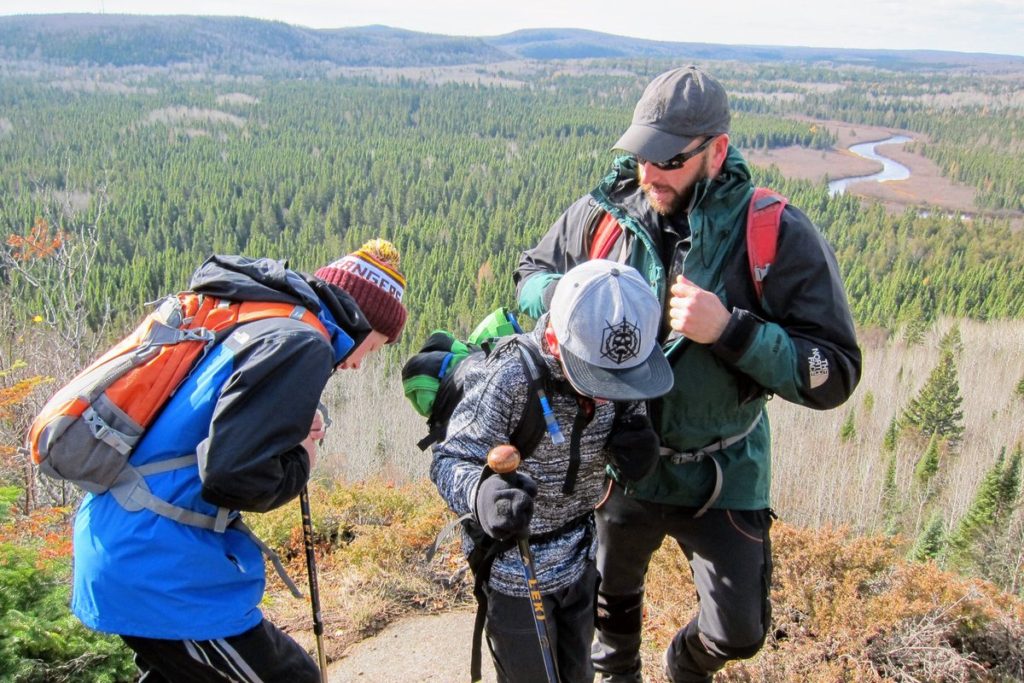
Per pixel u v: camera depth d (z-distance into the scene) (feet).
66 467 6.06
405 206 407.44
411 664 11.16
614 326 6.49
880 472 72.54
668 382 6.78
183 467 6.21
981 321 218.59
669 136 7.27
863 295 250.78
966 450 89.35
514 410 6.93
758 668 11.02
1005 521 45.09
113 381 6.13
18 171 406.41
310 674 7.15
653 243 7.92
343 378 103.55
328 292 6.97
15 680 8.89
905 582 12.67
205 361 6.28
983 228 356.18
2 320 33.86
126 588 6.16
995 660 11.86
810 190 410.72
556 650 7.64
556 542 7.47
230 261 6.74
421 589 13.26
